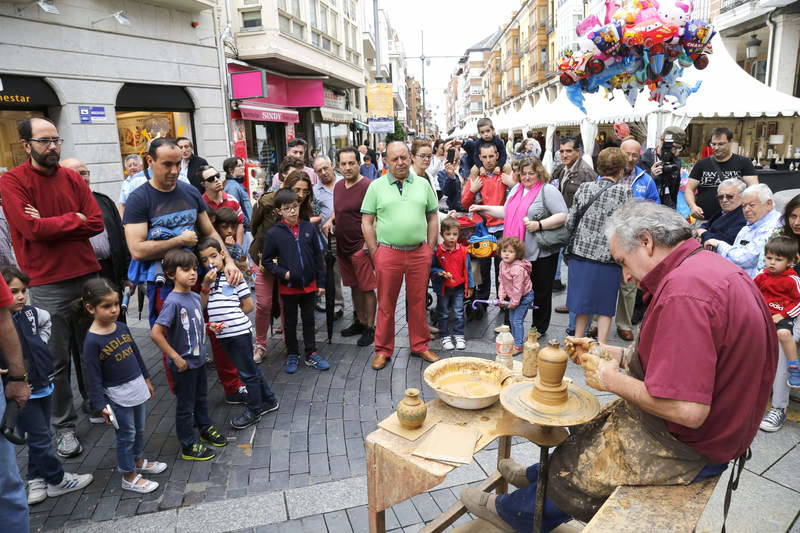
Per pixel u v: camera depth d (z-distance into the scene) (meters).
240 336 3.52
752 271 3.85
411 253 4.34
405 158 4.18
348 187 4.92
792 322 3.27
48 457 2.86
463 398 2.19
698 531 2.51
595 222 4.13
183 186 3.61
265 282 4.61
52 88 8.02
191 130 11.17
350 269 5.13
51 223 3.14
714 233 4.53
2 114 7.52
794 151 11.95
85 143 8.52
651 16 4.45
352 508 2.74
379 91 13.84
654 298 1.62
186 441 3.21
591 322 5.34
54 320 3.29
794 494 2.74
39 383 2.77
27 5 7.51
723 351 1.48
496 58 56.75
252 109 12.91
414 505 2.77
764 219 3.79
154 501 2.85
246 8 12.60
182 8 10.31
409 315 4.54
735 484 1.75
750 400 1.53
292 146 6.16
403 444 2.01
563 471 1.90
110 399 2.83
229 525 2.64
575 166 5.80
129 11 9.23
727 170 5.28
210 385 4.32
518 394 2.01
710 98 8.68
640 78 4.81
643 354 1.69
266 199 4.58
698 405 1.44
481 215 5.50
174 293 3.16
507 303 4.60
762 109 8.27
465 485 2.91
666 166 5.72
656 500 1.62
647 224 1.65
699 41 4.52
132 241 3.38
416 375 4.34
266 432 3.54
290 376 4.39
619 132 8.80
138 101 9.64
